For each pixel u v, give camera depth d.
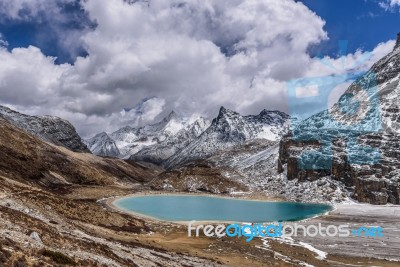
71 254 38.53
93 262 38.47
